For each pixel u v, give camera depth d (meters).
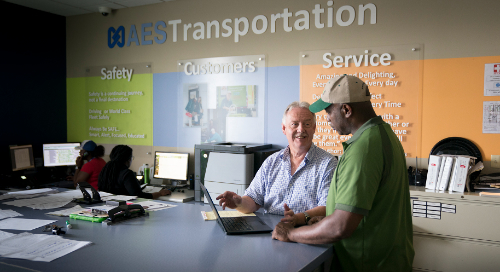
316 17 3.54
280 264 1.33
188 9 4.18
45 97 4.78
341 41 3.46
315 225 1.44
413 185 3.04
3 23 4.28
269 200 2.12
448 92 3.09
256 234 1.70
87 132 4.91
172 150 4.34
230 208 2.07
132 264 1.32
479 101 2.99
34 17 4.59
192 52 4.18
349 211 1.30
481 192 2.67
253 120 3.88
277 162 2.16
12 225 1.82
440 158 2.85
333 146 3.51
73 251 1.45
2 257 1.38
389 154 1.37
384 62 3.30
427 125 3.17
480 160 2.97
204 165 3.48
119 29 4.59
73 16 4.91
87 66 4.85
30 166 4.45
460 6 3.02
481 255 2.66
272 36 3.76
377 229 1.38
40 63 4.70
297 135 2.04
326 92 1.49
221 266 1.31
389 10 3.27
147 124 4.48
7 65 4.35
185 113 4.24
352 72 3.42
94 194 2.38
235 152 3.28
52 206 2.22
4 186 3.96
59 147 4.70
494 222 2.62
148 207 2.24
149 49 4.43
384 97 3.31
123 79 4.61
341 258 1.48
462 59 3.04
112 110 4.71
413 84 3.20
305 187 2.02
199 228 1.79
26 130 4.59
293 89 3.68
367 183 1.30
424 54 3.16
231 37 3.96
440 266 2.79
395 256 1.41
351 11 3.41
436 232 2.79
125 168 3.17
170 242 1.57
